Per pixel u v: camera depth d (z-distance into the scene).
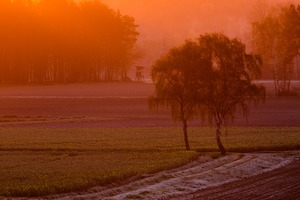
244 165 63.44
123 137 94.44
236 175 58.47
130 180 53.66
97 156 70.44
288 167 64.31
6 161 66.25
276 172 61.00
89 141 88.38
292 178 56.62
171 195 48.03
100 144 83.88
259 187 51.75
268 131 102.81
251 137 91.62
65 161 65.69
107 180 51.88
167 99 77.56
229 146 79.00
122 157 68.81
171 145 82.06
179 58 76.38
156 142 86.06
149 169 58.28
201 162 66.25
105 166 60.59
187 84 76.38
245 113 76.62
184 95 77.06
